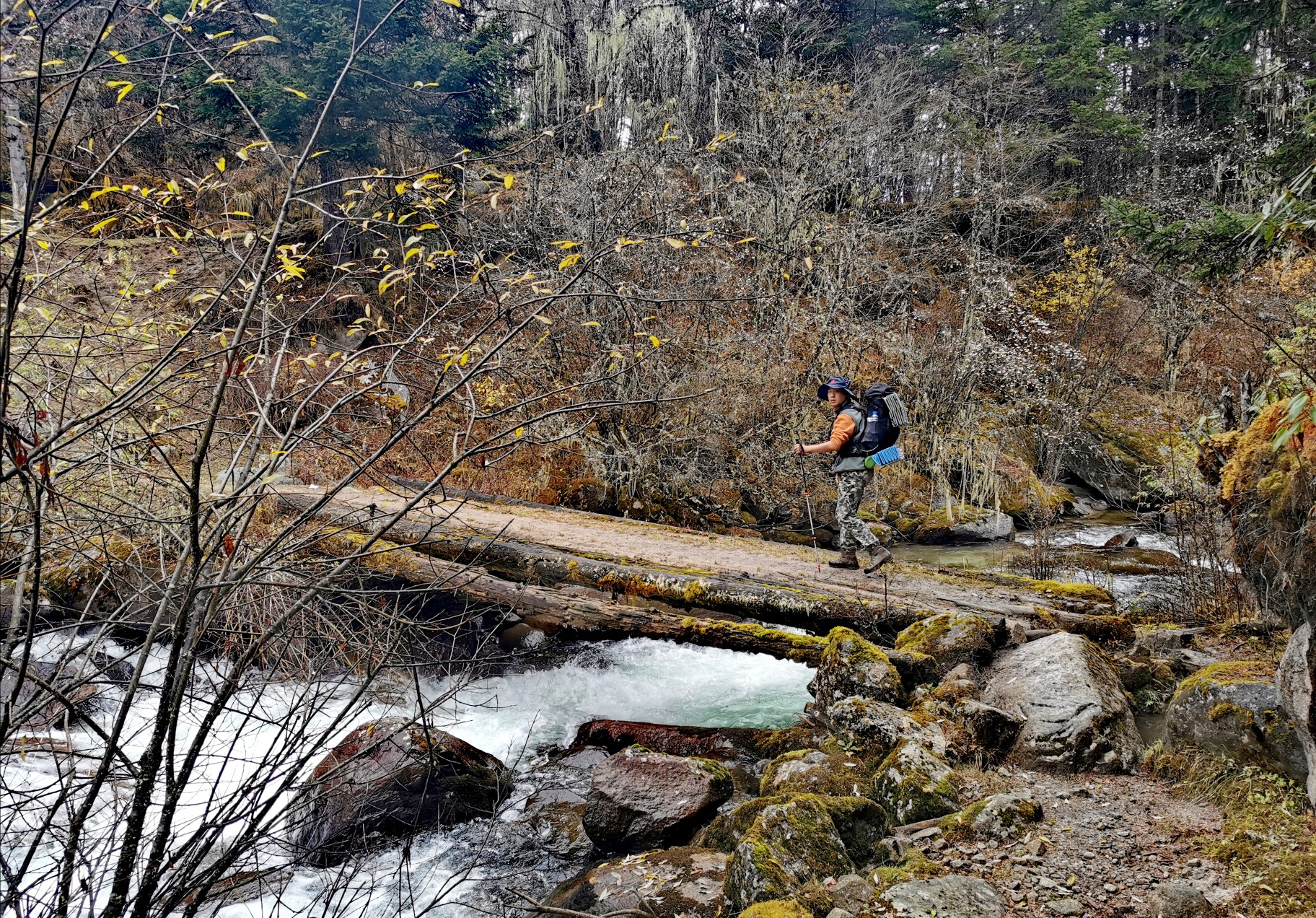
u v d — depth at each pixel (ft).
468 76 48.47
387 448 9.64
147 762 8.47
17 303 7.16
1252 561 15.66
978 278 51.98
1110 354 59.00
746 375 41.24
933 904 10.64
